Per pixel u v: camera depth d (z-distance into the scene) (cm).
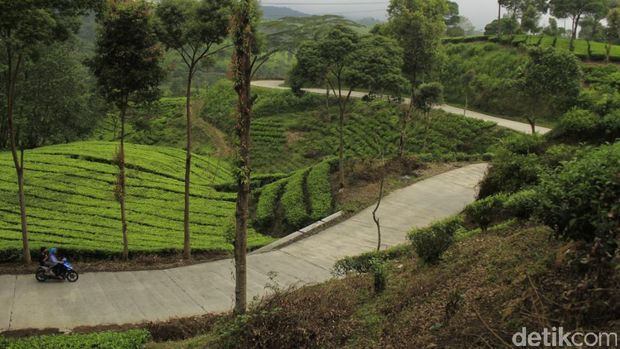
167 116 6272
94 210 2617
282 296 1080
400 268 1378
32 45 1617
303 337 942
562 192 724
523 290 775
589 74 4475
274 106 5522
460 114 4503
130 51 1673
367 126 4697
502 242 1167
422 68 3266
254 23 1038
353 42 2688
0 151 4106
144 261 1973
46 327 1356
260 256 2077
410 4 3294
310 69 2648
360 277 1391
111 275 1811
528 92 3148
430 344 757
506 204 1405
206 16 1756
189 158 1980
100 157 3553
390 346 830
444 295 954
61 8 1642
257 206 2934
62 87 4150
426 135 4162
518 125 4188
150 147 4312
